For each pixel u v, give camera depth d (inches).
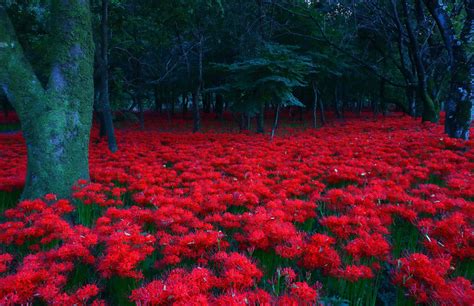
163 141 557.9
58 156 230.5
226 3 687.1
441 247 132.1
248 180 255.4
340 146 431.5
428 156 332.8
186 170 327.6
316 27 803.4
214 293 122.3
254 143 480.4
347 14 863.7
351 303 123.2
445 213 179.3
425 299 104.8
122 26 549.3
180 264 137.9
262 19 708.7
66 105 236.1
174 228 157.9
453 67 418.6
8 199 249.3
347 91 1274.6
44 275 112.3
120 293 120.7
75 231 153.6
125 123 1015.6
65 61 237.3
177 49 828.6
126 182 276.5
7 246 162.2
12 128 979.3
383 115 1118.4
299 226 182.5
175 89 1202.6
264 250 139.6
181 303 96.2
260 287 131.8
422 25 700.7
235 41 753.6
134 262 119.7
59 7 235.6
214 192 216.7
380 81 1005.8
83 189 214.1
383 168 280.7
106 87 454.9
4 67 220.5
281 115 1349.7
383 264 152.4
